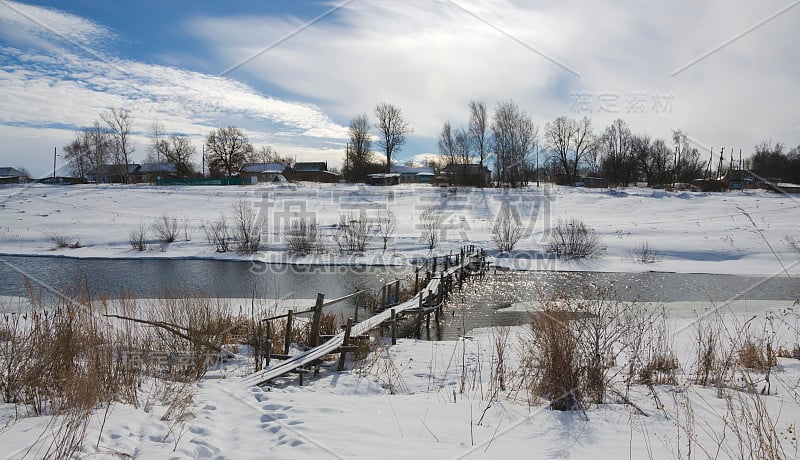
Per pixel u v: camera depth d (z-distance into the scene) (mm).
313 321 10336
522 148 49812
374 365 9320
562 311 6734
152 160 74875
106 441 4375
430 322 15266
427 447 4562
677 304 16703
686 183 55250
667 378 6766
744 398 5816
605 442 4652
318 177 70562
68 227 35438
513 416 5504
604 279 22797
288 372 8383
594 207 39969
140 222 36594
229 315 10602
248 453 4438
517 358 9203
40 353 5996
